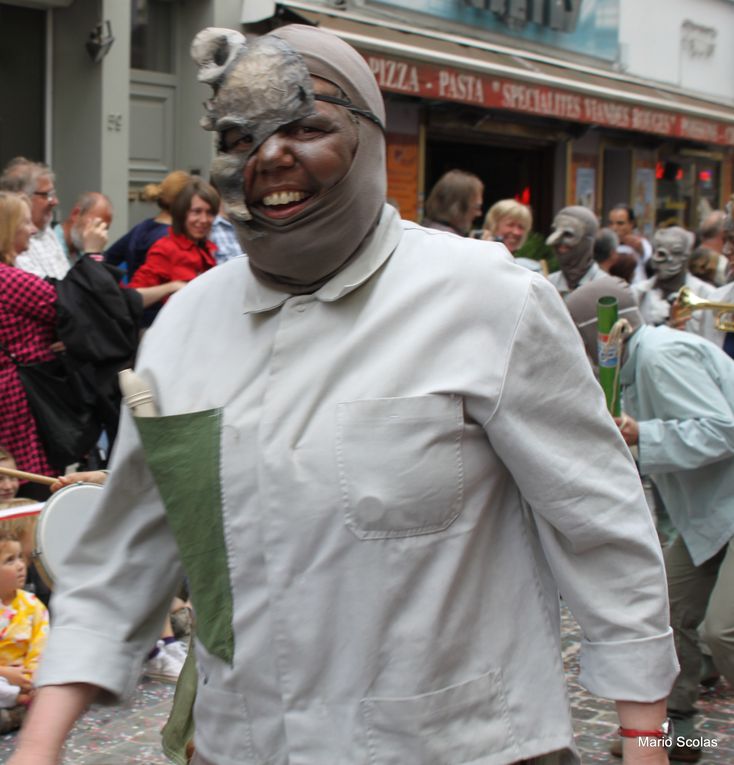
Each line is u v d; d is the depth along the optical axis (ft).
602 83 45.93
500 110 40.27
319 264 5.61
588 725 14.07
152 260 20.38
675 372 12.18
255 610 5.58
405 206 38.81
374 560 5.33
